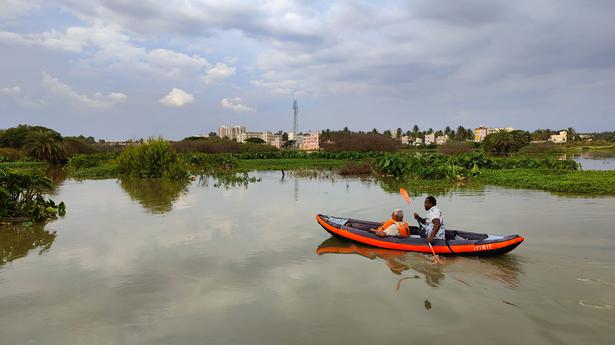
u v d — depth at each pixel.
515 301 5.95
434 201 8.84
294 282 6.81
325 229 9.84
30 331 5.26
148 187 20.84
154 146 26.61
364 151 62.12
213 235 10.06
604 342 4.81
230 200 15.94
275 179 25.00
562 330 5.10
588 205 13.69
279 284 6.73
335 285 6.66
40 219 12.01
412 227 9.33
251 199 16.19
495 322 5.33
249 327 5.27
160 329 5.25
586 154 66.94
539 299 6.01
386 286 6.59
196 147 60.66
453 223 11.08
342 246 8.97
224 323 5.39
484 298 6.08
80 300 6.18
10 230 10.88
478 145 77.50
